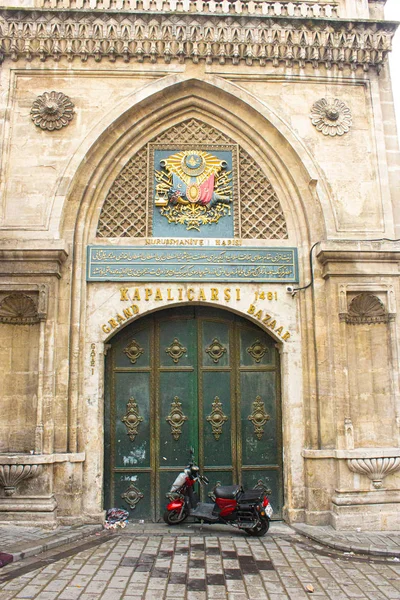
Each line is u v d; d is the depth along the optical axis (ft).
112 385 27.55
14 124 27.61
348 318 26.91
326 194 27.73
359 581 18.38
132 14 28.12
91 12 27.96
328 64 29.09
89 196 27.76
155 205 28.53
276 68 28.99
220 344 28.27
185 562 20.06
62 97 27.89
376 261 26.68
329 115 28.48
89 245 27.30
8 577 18.16
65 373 25.62
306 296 27.40
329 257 26.43
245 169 29.22
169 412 27.53
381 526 24.50
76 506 24.72
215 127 29.53
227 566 19.69
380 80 29.60
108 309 26.89
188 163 28.99
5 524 23.68
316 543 22.84
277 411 27.76
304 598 16.87
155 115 28.94
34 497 24.04
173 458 27.17
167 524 25.88
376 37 29.04
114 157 28.50
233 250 27.71
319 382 26.32
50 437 24.68
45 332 25.44
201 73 28.68
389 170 28.53
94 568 19.20
